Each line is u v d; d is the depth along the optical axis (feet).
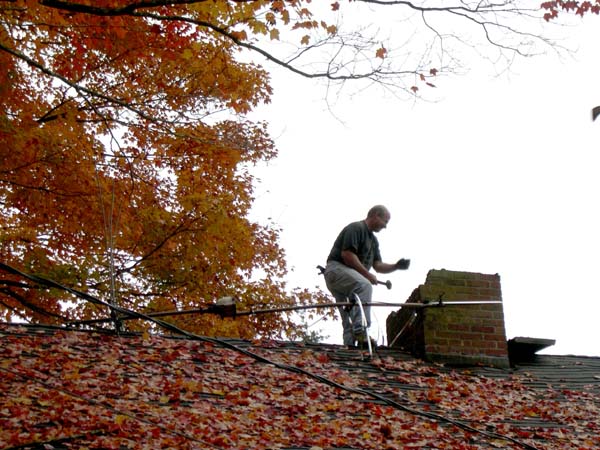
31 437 21.03
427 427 25.88
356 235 34.60
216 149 45.14
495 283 35.12
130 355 28.50
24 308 45.21
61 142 41.16
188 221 46.24
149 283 47.91
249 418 24.49
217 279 49.85
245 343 31.99
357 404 27.30
